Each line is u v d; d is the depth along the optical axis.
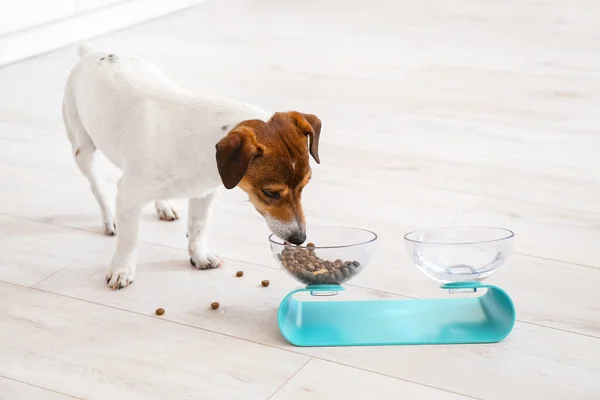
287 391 1.76
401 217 2.22
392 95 2.85
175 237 2.15
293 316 1.90
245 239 2.15
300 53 3.30
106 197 2.15
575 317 1.91
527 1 4.09
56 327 1.90
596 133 2.58
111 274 2.00
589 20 3.70
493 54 3.25
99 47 3.37
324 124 2.66
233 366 1.81
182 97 1.92
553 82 2.92
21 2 3.10
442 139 2.56
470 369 1.80
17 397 1.75
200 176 1.91
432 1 4.13
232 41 3.48
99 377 1.79
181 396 1.76
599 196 2.28
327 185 2.35
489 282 2.00
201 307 1.95
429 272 1.88
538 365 1.80
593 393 1.75
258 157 1.82
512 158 2.46
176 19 3.85
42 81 2.96
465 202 2.27
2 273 2.04
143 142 1.91
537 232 2.15
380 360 1.82
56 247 2.12
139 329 1.89
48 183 2.36
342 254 1.86
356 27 3.69
